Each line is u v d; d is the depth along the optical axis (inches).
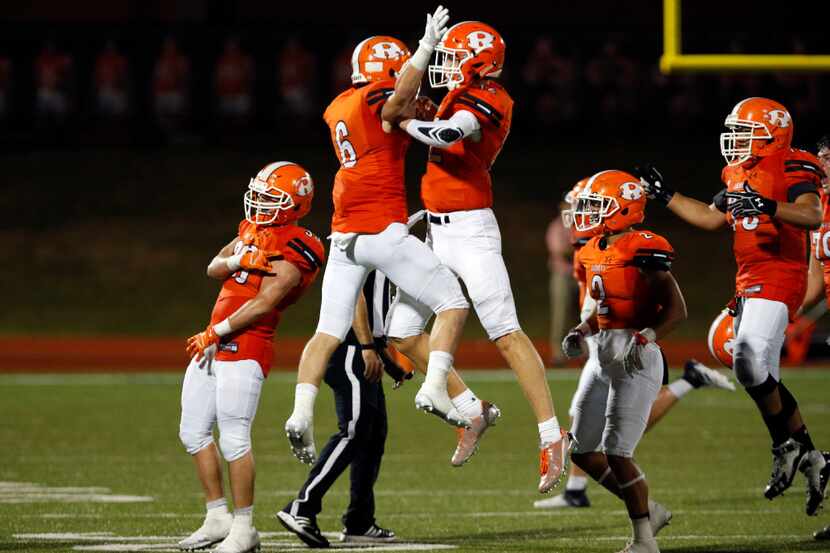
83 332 3065.9
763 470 1482.5
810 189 1017.5
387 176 922.1
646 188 1046.4
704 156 4232.3
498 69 933.8
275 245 910.4
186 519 1112.2
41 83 4220.0
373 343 1011.3
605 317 932.0
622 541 1018.1
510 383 2369.6
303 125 4340.6
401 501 1270.9
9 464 1483.8
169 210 3836.1
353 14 4407.0
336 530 1104.8
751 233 1051.9
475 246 931.3
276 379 2432.3
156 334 3068.4
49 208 3804.1
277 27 4407.0
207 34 4379.9
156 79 4261.8
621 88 4372.5
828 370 2561.5
